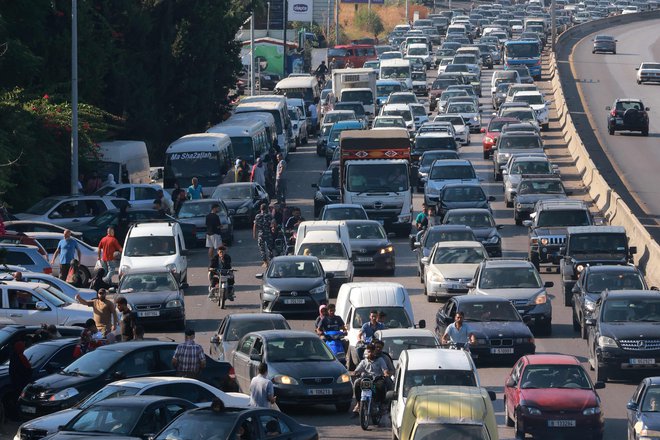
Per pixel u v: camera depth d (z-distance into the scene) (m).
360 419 64.12
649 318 74.88
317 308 93.69
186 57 173.25
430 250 106.38
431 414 49.75
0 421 63.72
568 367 62.44
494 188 158.75
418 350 61.53
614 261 96.88
